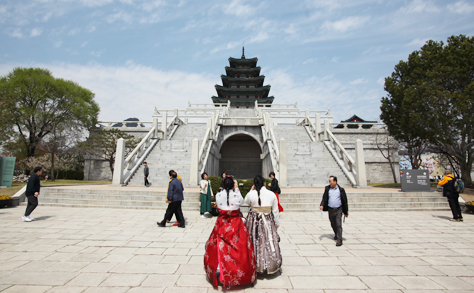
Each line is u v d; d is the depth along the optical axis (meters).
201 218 8.80
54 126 23.84
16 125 24.14
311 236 6.50
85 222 7.80
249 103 53.16
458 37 14.14
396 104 15.90
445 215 9.55
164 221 7.38
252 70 54.53
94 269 4.21
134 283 3.71
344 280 3.88
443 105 13.20
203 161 17.31
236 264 3.57
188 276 3.99
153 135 20.00
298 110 33.91
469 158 14.27
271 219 4.30
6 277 3.83
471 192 12.86
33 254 4.88
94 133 28.62
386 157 23.95
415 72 14.58
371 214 9.70
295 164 16.86
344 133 26.91
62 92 25.59
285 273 4.14
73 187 13.48
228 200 4.01
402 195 11.34
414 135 14.83
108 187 14.04
